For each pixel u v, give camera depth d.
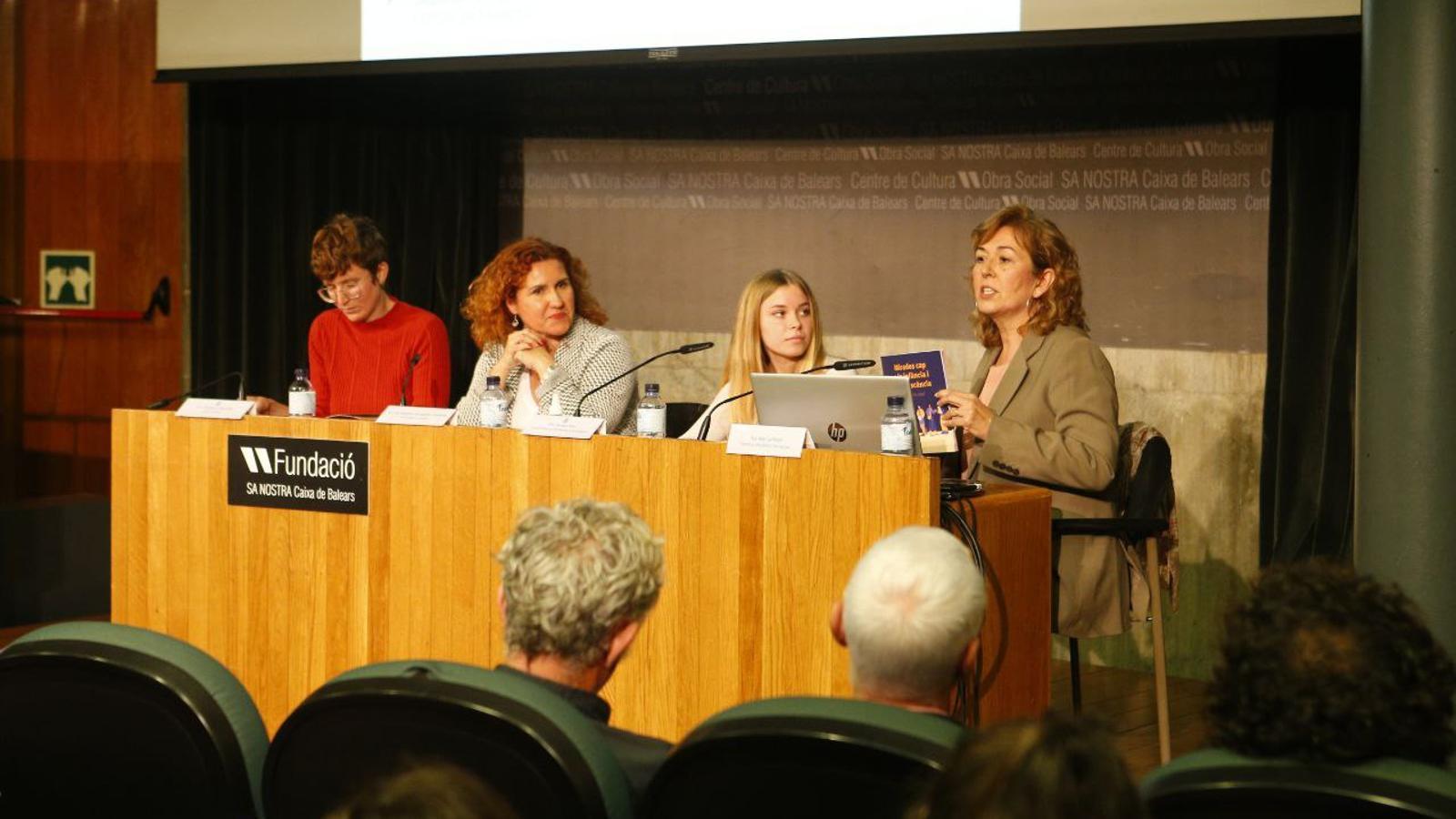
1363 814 1.29
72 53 6.87
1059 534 3.52
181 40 6.10
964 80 5.39
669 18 5.27
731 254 5.89
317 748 1.70
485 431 3.23
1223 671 1.43
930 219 5.49
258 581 3.55
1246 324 4.95
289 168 6.43
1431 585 3.05
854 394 2.94
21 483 6.96
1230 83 4.93
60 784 1.90
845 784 1.46
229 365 6.52
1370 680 1.35
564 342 4.24
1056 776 1.00
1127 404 5.15
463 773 1.01
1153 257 5.09
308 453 3.46
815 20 5.05
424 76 6.27
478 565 3.26
